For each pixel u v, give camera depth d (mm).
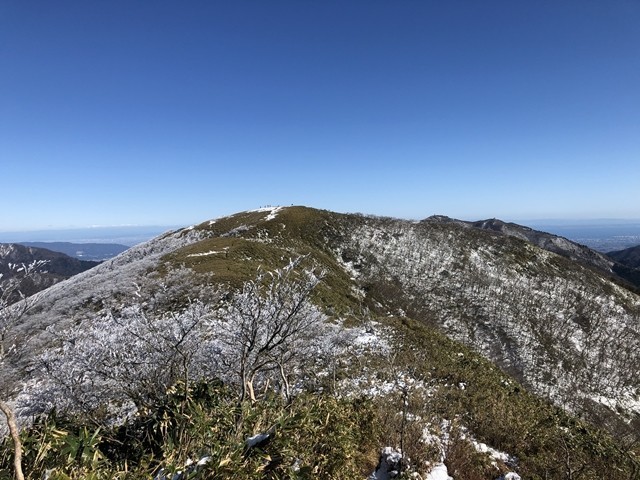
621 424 35094
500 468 7223
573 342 47844
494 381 14539
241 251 39750
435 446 6836
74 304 27828
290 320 6723
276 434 4734
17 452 3207
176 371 7914
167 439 4938
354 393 10227
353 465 5457
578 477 7242
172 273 29969
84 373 8109
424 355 16734
